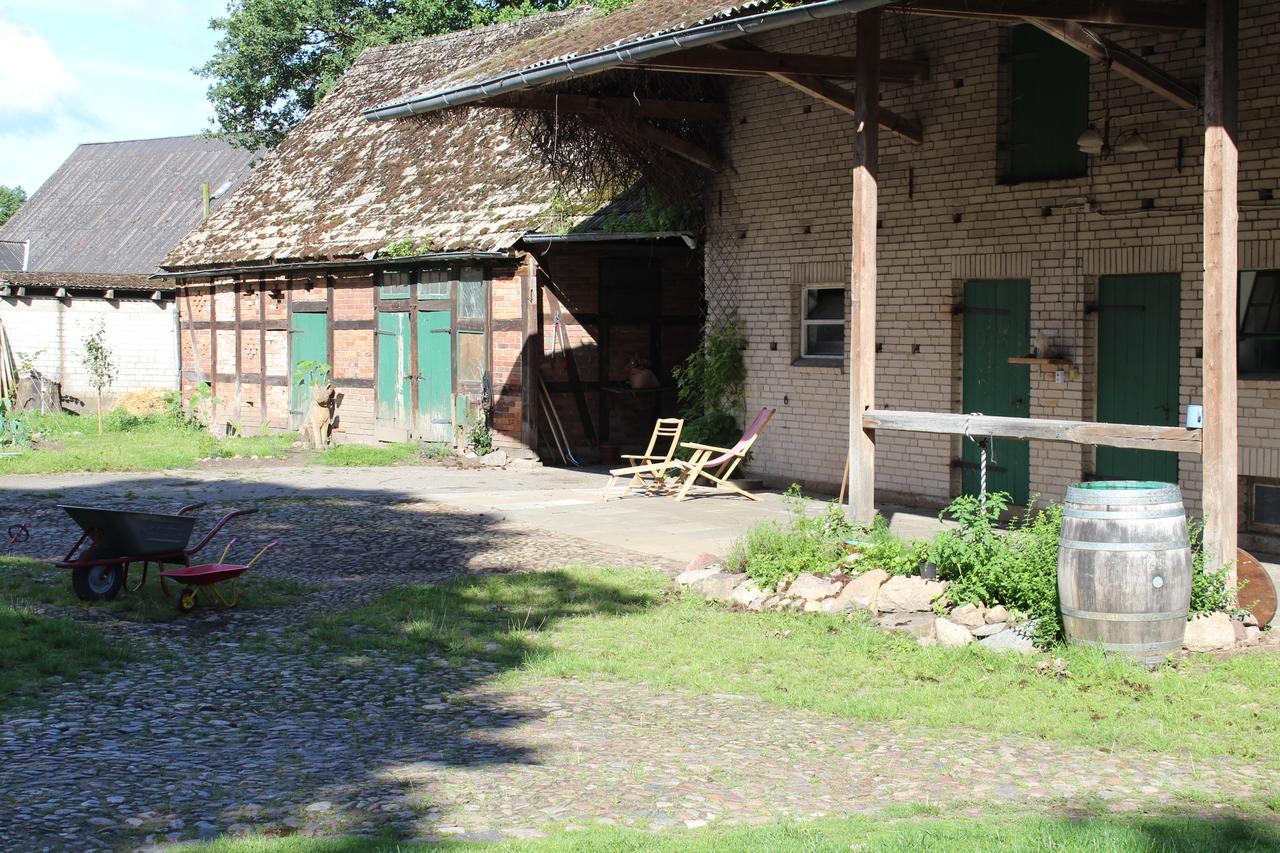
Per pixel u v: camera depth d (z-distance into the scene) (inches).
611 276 770.2
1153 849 181.8
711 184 641.6
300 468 749.3
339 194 940.6
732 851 182.5
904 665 307.7
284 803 211.3
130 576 415.2
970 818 204.8
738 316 634.8
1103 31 457.7
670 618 361.4
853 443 403.5
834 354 593.6
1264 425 426.9
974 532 349.1
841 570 373.4
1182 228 445.1
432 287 808.3
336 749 245.3
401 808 209.5
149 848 187.3
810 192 587.8
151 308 1227.9
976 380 526.3
